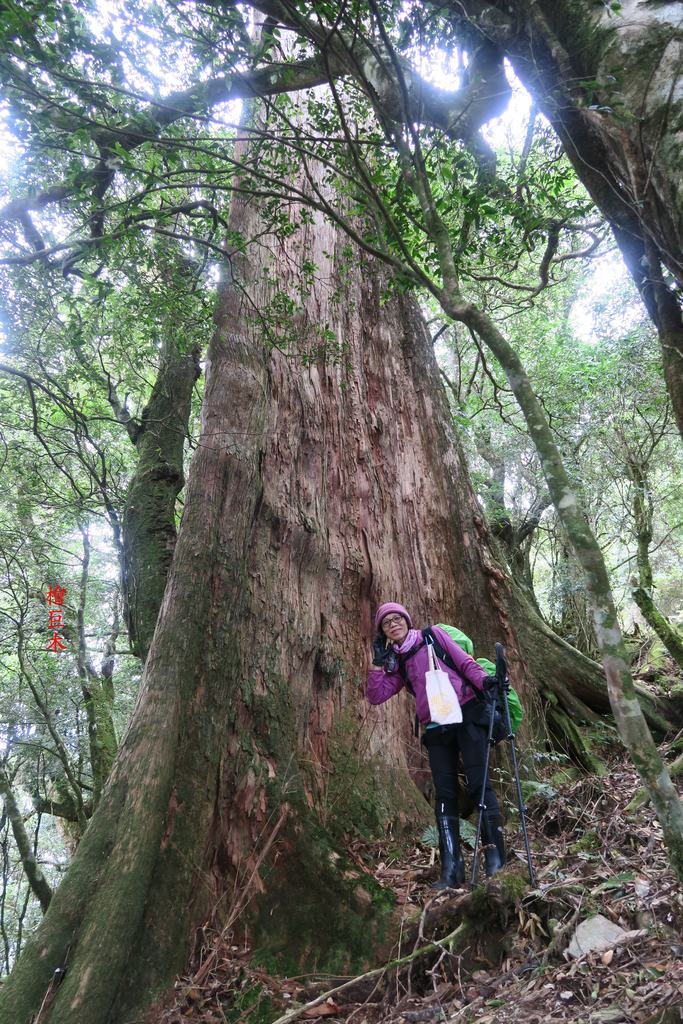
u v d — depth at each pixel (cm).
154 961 358
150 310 518
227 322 623
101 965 336
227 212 643
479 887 355
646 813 436
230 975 370
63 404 745
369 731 532
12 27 318
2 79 338
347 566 597
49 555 1083
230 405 575
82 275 474
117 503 895
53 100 357
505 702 383
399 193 418
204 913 397
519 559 1061
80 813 915
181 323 532
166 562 712
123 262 475
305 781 484
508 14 377
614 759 621
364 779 506
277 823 439
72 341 549
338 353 670
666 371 302
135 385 852
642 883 341
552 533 1155
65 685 1073
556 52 330
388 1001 325
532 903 351
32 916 1351
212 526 511
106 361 843
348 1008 331
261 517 567
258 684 499
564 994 277
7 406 877
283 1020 321
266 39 385
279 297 569
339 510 623
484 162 494
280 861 427
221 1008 350
